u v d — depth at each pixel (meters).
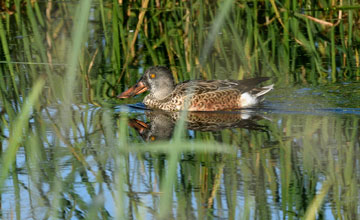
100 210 8.08
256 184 9.07
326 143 11.05
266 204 8.34
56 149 10.84
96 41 19.44
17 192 8.88
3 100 14.15
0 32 17.75
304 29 20.70
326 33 20.02
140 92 15.05
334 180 9.20
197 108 14.68
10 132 11.80
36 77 15.99
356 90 15.04
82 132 11.90
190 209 8.16
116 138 11.42
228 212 8.05
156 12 20.47
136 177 9.36
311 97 14.61
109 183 9.10
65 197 8.61
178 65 17.64
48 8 21.00
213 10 19.59
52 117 12.93
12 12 21.64
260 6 21.03
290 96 14.78
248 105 14.45
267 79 15.12
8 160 5.54
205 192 8.80
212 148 5.40
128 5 20.41
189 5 20.00
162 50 19.17
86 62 17.78
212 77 16.55
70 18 20.81
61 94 14.76
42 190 8.93
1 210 8.20
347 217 7.97
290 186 8.98
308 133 11.75
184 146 5.22
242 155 10.50
